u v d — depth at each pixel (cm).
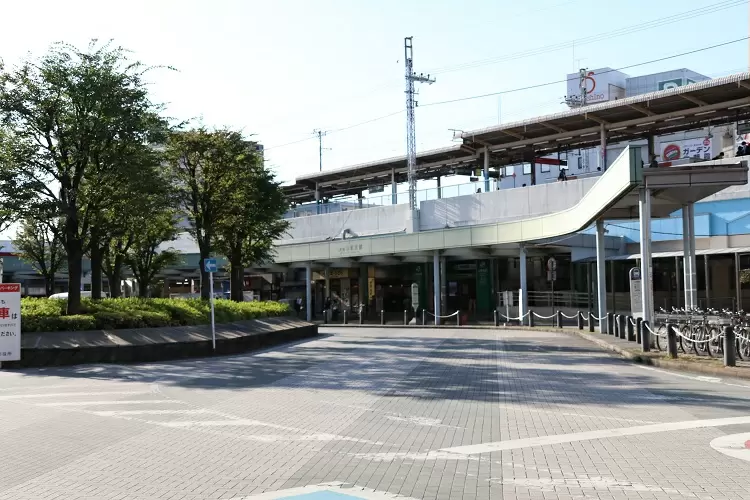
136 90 2206
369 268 4959
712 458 752
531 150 4909
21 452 816
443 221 4494
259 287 5697
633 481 665
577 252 3750
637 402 1152
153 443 863
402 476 694
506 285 4391
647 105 3853
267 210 3123
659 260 3703
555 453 790
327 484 663
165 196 2386
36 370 1716
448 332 3347
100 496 634
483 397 1234
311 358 2033
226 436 905
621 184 2098
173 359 2005
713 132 5541
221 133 2828
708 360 1683
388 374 1605
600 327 2798
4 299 1748
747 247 3294
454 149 4850
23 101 2073
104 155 2136
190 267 5288
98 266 2577
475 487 652
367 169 5478
